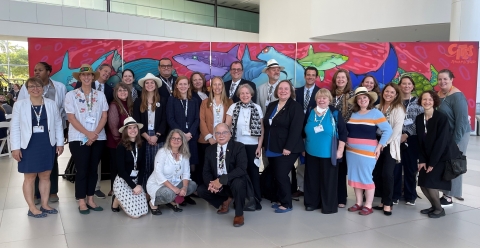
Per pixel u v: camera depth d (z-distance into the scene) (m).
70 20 11.84
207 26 15.62
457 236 3.24
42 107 3.59
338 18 11.96
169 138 3.76
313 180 4.02
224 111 4.22
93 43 5.22
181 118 4.09
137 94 4.89
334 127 3.80
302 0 13.12
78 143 3.76
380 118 3.79
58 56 5.16
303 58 5.46
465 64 5.14
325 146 3.83
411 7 10.27
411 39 13.01
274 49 5.46
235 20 16.92
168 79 4.89
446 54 5.18
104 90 4.59
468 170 6.27
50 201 4.26
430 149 3.71
